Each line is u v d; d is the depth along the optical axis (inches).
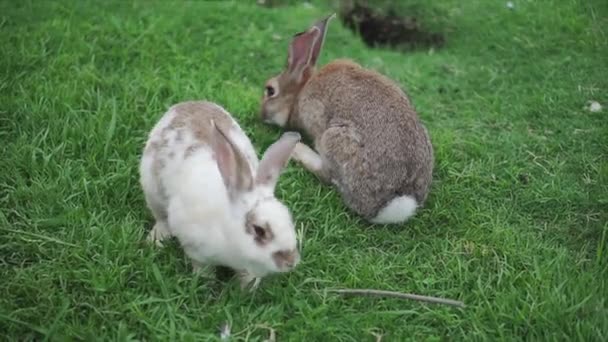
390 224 61.7
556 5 93.0
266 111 72.1
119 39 81.0
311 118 69.1
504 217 62.7
